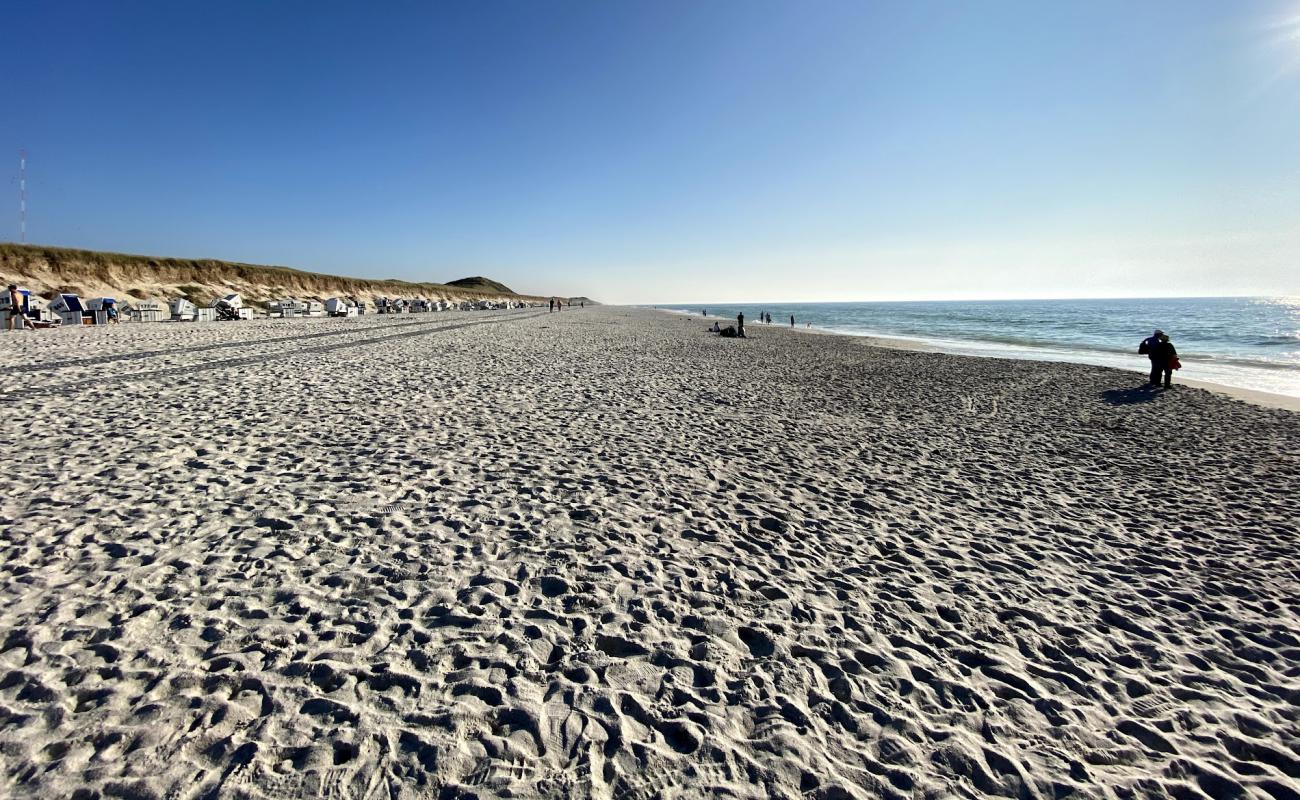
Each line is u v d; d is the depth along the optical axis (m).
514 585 4.20
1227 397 14.39
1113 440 10.00
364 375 13.17
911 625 4.02
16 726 2.59
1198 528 6.08
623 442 8.41
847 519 5.93
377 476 6.30
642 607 4.01
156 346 16.44
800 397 13.38
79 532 4.57
